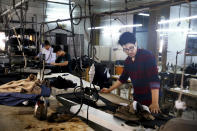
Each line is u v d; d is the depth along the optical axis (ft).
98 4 22.89
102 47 22.50
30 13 27.76
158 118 4.52
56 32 27.68
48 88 6.42
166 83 14.20
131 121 4.27
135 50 6.52
